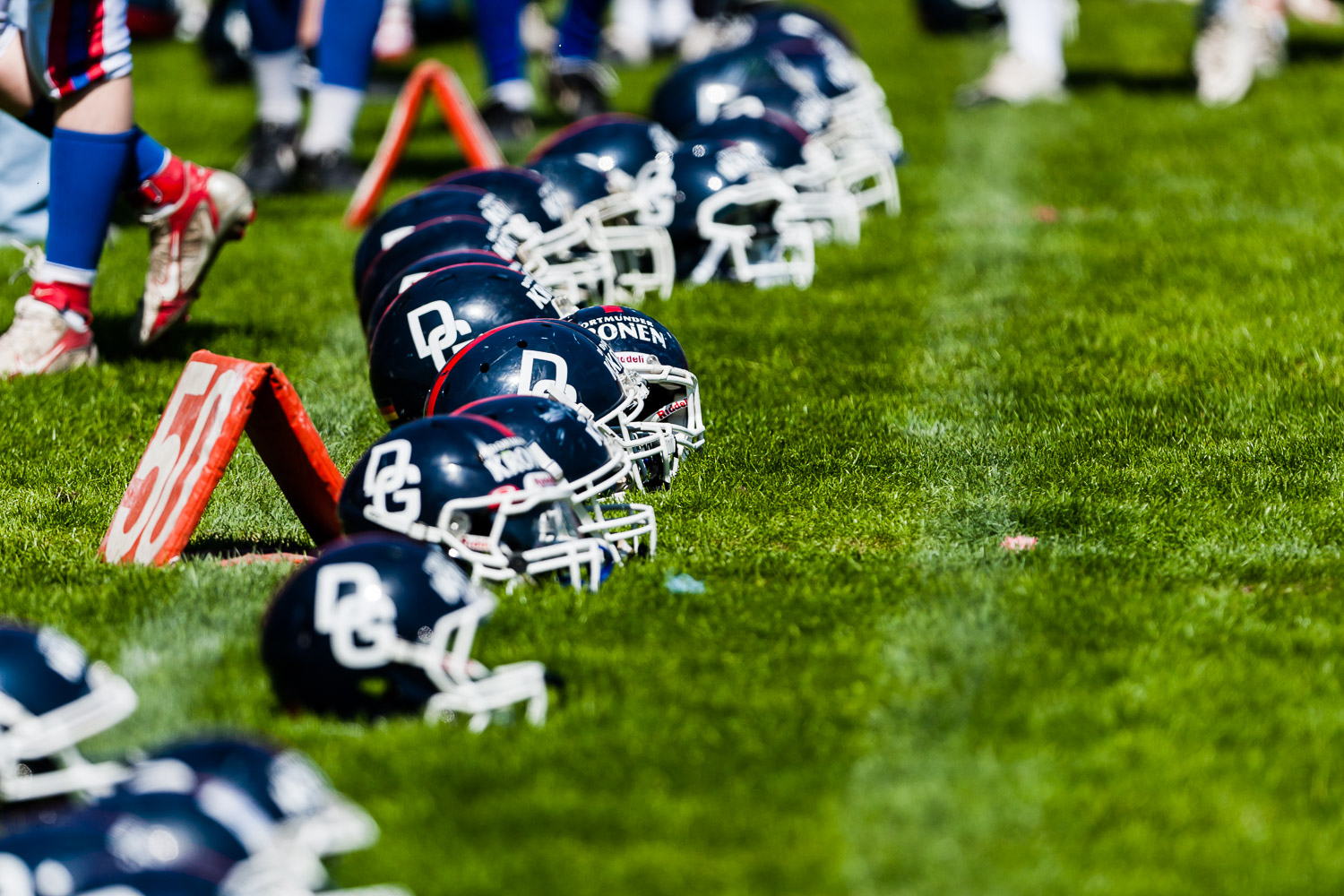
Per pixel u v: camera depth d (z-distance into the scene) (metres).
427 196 22.44
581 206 24.92
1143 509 16.33
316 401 21.03
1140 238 29.81
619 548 14.98
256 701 11.70
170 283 22.23
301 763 8.99
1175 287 26.02
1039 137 41.88
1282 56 52.97
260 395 15.01
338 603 10.90
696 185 26.17
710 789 10.34
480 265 18.20
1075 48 60.84
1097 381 20.98
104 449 19.14
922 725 11.26
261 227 32.94
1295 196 33.16
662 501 16.83
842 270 27.97
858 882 9.30
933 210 33.25
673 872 9.34
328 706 11.21
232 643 12.89
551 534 13.86
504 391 15.98
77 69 20.53
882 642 12.80
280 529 16.83
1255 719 11.36
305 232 32.41
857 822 9.95
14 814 9.95
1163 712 11.42
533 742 10.91
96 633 13.09
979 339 23.30
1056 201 33.91
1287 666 12.38
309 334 24.80
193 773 8.63
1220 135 40.75
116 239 31.44
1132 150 39.47
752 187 26.11
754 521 16.27
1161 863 9.48
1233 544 15.35
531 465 13.65
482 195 22.48
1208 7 46.06
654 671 12.18
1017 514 16.25
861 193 33.69
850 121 32.62
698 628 13.08
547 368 16.06
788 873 9.34
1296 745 10.98
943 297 25.92
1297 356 21.73
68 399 20.83
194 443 14.91
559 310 18.94
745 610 13.52
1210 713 11.43
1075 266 27.80
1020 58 47.59
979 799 10.20
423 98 33.50
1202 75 46.53
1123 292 25.80
